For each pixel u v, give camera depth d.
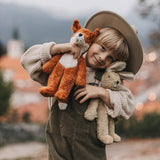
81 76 1.68
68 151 1.80
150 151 7.39
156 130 11.26
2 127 11.99
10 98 13.08
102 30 1.86
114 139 1.87
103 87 1.85
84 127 1.78
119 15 1.83
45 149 9.61
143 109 14.48
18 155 8.32
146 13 7.77
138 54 1.89
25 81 39.50
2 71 13.02
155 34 8.51
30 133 12.66
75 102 1.79
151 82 19.92
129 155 6.95
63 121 1.80
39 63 1.75
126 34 1.86
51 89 1.63
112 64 1.82
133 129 11.20
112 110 1.81
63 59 1.69
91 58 1.78
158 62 8.89
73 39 1.69
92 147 1.82
